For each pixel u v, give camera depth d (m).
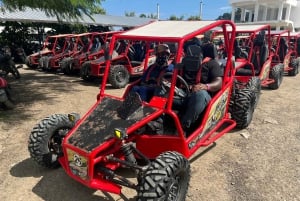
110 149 2.81
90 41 10.53
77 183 3.31
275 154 4.07
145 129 3.08
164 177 2.41
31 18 14.92
